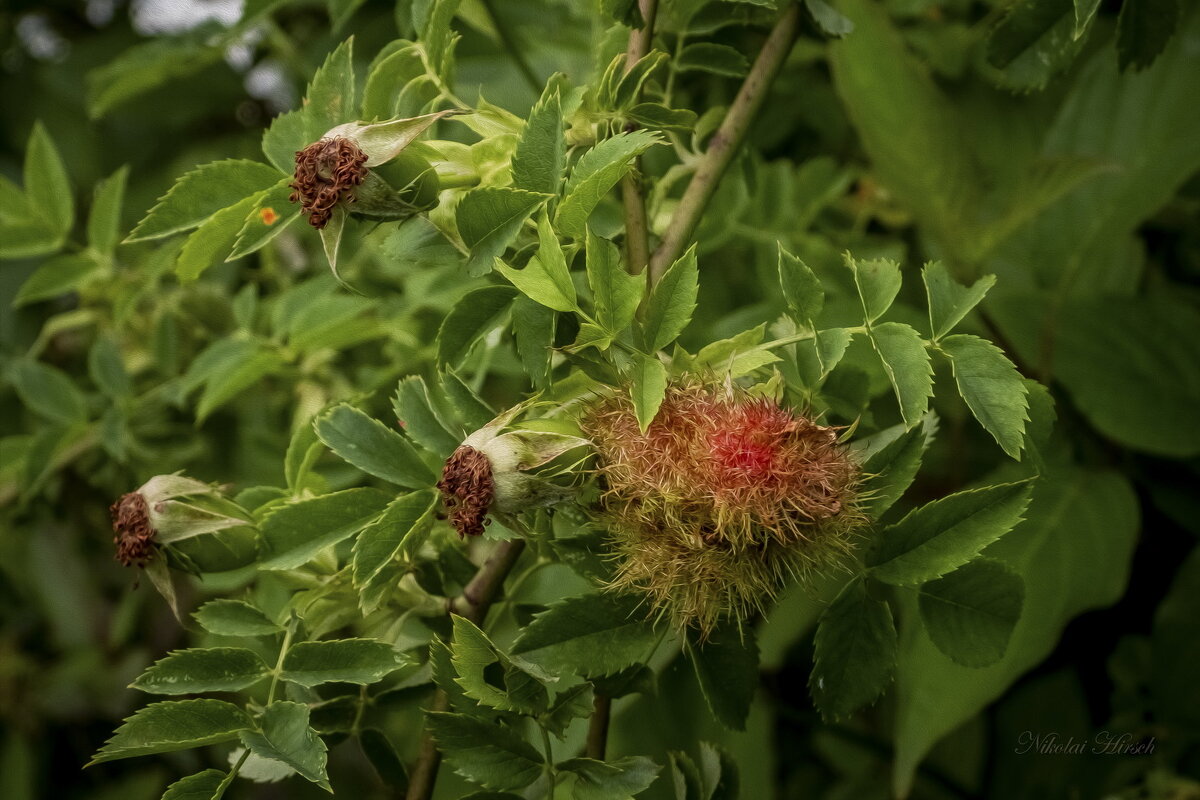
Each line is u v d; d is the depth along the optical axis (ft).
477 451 1.43
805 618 1.98
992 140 2.16
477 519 1.42
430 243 1.47
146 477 2.12
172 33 2.07
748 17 1.64
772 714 2.06
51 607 2.69
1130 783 1.95
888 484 1.49
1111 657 1.98
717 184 1.57
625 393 1.45
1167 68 2.03
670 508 1.43
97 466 2.13
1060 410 2.00
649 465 1.43
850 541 1.48
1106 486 1.93
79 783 2.72
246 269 2.21
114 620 2.59
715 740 2.02
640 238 1.53
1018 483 1.48
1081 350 1.97
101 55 2.65
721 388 1.46
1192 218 2.10
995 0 2.11
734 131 1.58
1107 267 2.07
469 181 1.48
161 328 2.07
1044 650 1.82
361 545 1.45
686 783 1.54
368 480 1.92
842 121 2.27
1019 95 2.15
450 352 1.49
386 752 1.58
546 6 2.22
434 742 1.48
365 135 1.44
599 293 1.43
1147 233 2.17
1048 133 2.08
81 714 2.65
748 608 1.48
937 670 1.80
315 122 1.54
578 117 1.51
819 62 2.22
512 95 2.09
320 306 1.91
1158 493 1.97
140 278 2.03
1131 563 2.02
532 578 1.62
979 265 2.02
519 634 1.47
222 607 1.53
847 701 1.49
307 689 1.56
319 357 1.99
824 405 1.50
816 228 2.21
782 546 1.45
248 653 1.49
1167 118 2.02
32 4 2.69
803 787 2.19
